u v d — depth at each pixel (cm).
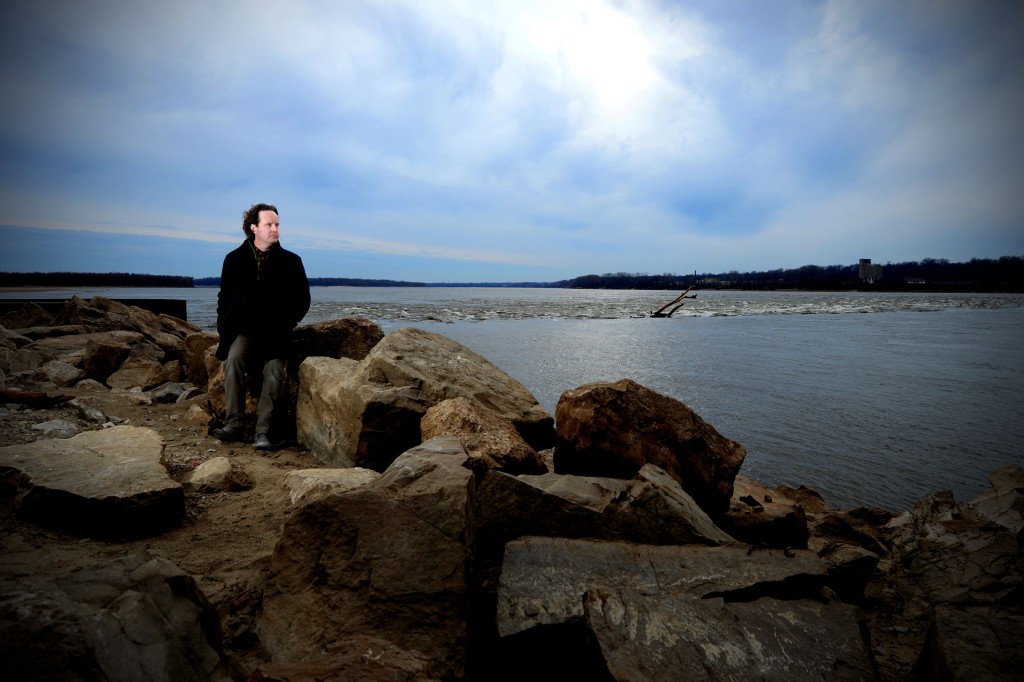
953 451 1074
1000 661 241
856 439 1152
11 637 149
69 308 1542
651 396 524
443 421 474
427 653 250
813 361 2323
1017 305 8988
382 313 5116
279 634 262
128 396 853
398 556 269
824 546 498
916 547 468
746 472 956
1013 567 408
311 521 284
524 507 369
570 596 284
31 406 694
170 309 2322
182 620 191
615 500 373
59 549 343
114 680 155
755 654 248
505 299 12925
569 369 2025
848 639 265
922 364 2258
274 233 689
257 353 704
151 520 389
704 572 300
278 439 724
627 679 225
